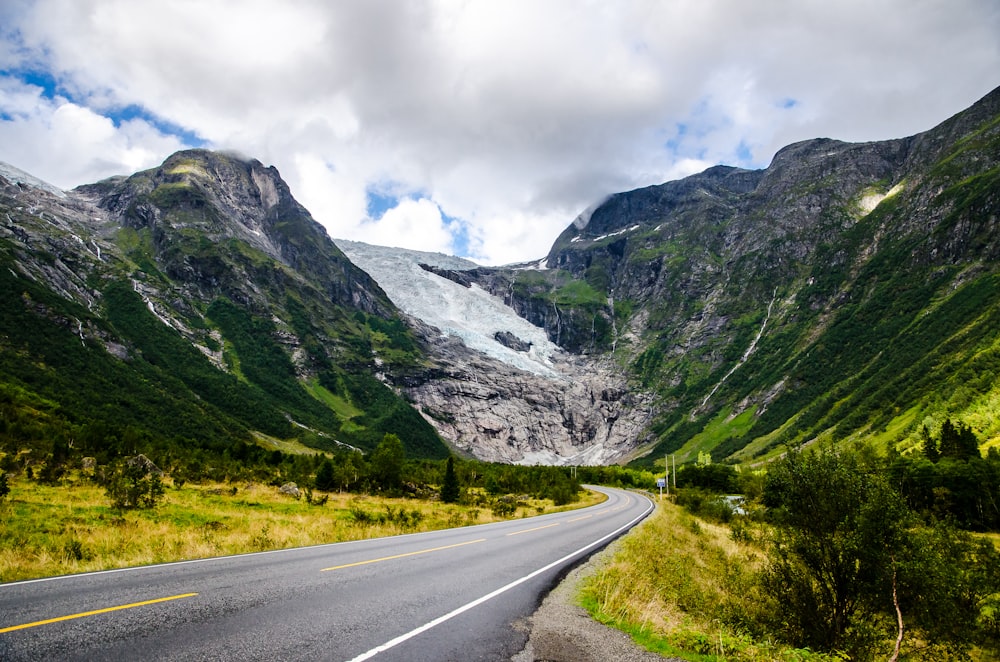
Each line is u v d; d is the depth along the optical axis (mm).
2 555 13961
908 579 13648
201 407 199625
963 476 66125
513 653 8164
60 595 10031
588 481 144500
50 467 46031
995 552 16516
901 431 154250
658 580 18078
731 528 49938
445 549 20062
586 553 20688
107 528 22406
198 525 26469
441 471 101062
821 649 13969
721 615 15039
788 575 15531
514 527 32406
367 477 71938
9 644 7016
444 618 9852
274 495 53469
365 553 17984
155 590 10727
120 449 77938
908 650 13953
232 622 8656
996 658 14914
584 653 8617
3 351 167500
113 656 6824
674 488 115062
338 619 9227
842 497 14930
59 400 149125
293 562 15305
